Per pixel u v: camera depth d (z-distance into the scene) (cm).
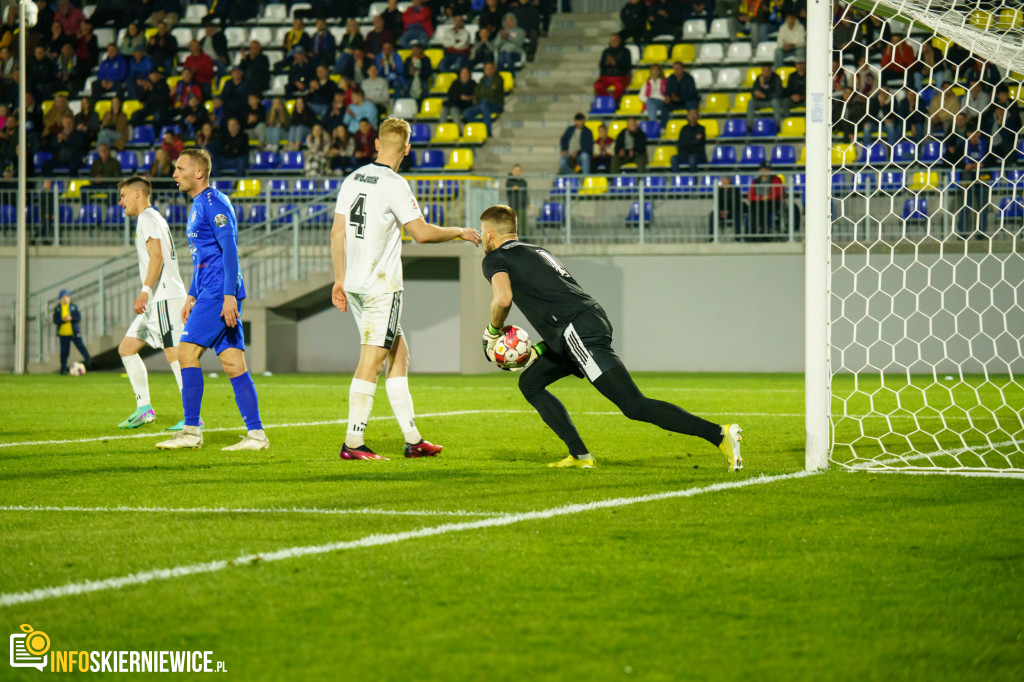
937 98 4031
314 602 727
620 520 1005
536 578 788
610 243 4178
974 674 593
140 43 5409
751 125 4600
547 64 5312
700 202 4144
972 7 1628
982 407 2292
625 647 635
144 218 1789
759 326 4044
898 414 2156
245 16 5644
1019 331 3759
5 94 5175
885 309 3869
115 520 1019
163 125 5078
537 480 1266
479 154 4844
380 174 1436
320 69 4891
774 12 5122
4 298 4403
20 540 926
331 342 4266
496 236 1377
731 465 1309
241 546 898
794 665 605
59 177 4722
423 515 1038
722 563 834
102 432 1864
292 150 4788
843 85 4172
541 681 580
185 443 1593
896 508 1069
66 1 5456
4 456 1512
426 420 2069
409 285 4191
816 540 917
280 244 4191
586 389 3031
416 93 5059
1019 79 2098
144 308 1812
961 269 3797
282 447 1619
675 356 4119
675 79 4725
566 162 4425
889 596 744
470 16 5562
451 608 712
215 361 4384
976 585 772
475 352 3997
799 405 2444
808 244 1346
